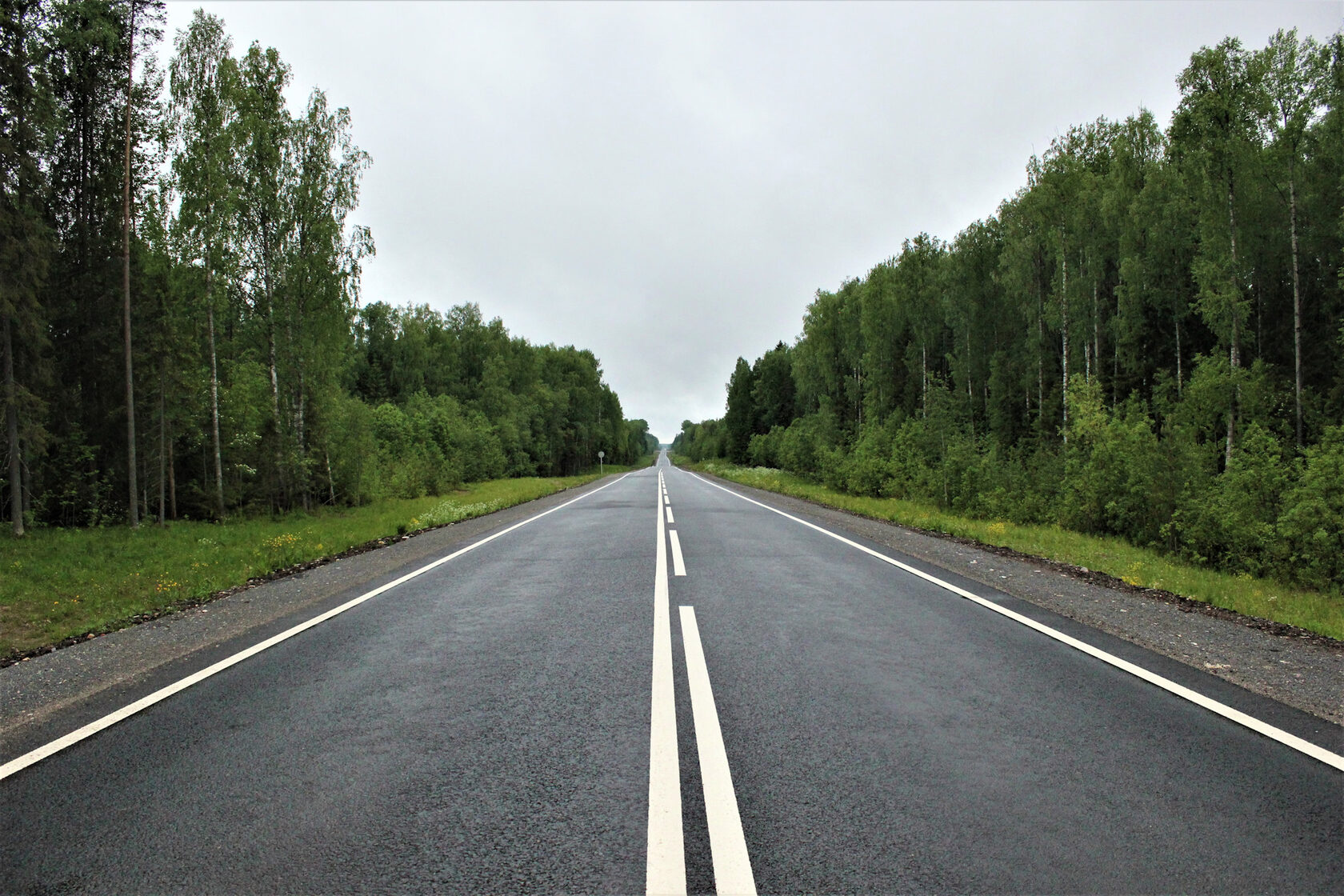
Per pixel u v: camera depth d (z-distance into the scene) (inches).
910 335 1985.7
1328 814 105.2
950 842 97.3
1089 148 1476.4
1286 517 545.3
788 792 112.4
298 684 173.5
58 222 758.5
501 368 2527.1
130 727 145.5
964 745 131.6
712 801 109.6
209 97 791.1
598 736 136.9
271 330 880.3
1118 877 88.8
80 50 708.0
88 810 109.8
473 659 193.3
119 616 279.9
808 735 136.3
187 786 117.6
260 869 92.8
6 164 613.3
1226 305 1039.6
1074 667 182.1
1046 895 85.0
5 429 610.2
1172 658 192.5
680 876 89.4
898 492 1071.0
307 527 671.1
